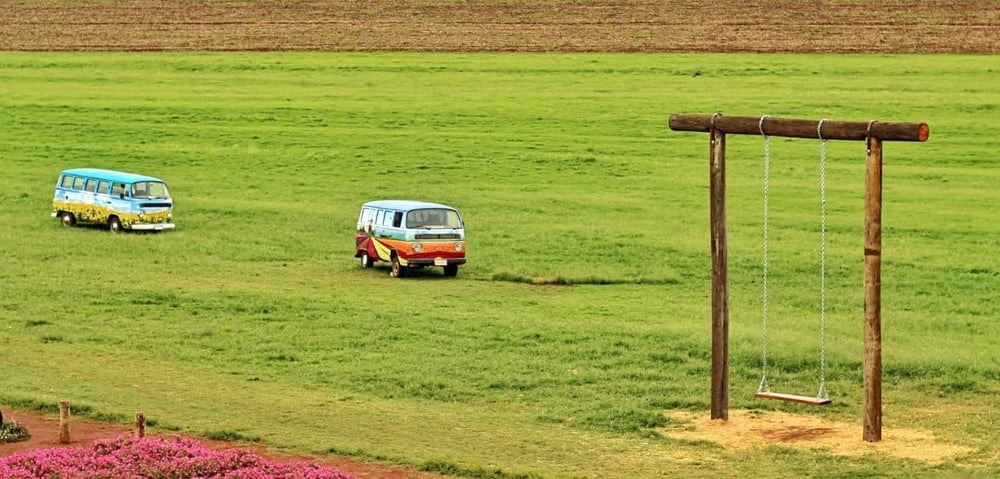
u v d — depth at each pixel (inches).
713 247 1718.8
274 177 4229.8
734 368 2041.1
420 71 5723.4
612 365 2095.2
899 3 6250.0
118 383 1982.0
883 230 3348.9
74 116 5118.1
